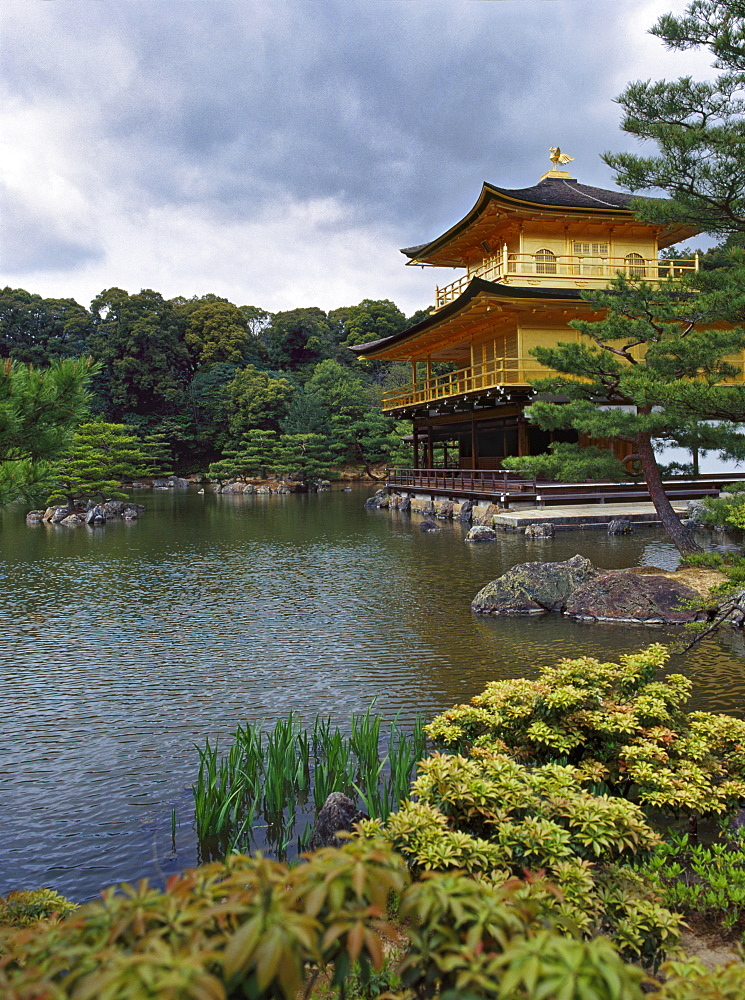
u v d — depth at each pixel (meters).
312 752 8.59
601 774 6.08
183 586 19.28
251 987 2.02
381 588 18.19
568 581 15.27
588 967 1.99
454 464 54.12
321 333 98.62
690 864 5.52
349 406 68.88
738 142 12.74
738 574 10.22
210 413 79.25
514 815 5.05
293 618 15.33
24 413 6.76
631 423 16.09
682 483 31.19
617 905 4.31
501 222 33.44
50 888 5.99
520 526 27.30
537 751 6.73
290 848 6.50
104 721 9.71
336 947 2.33
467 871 4.16
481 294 29.97
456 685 10.64
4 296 77.56
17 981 1.97
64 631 14.65
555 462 18.31
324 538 28.61
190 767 8.27
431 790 5.16
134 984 1.76
